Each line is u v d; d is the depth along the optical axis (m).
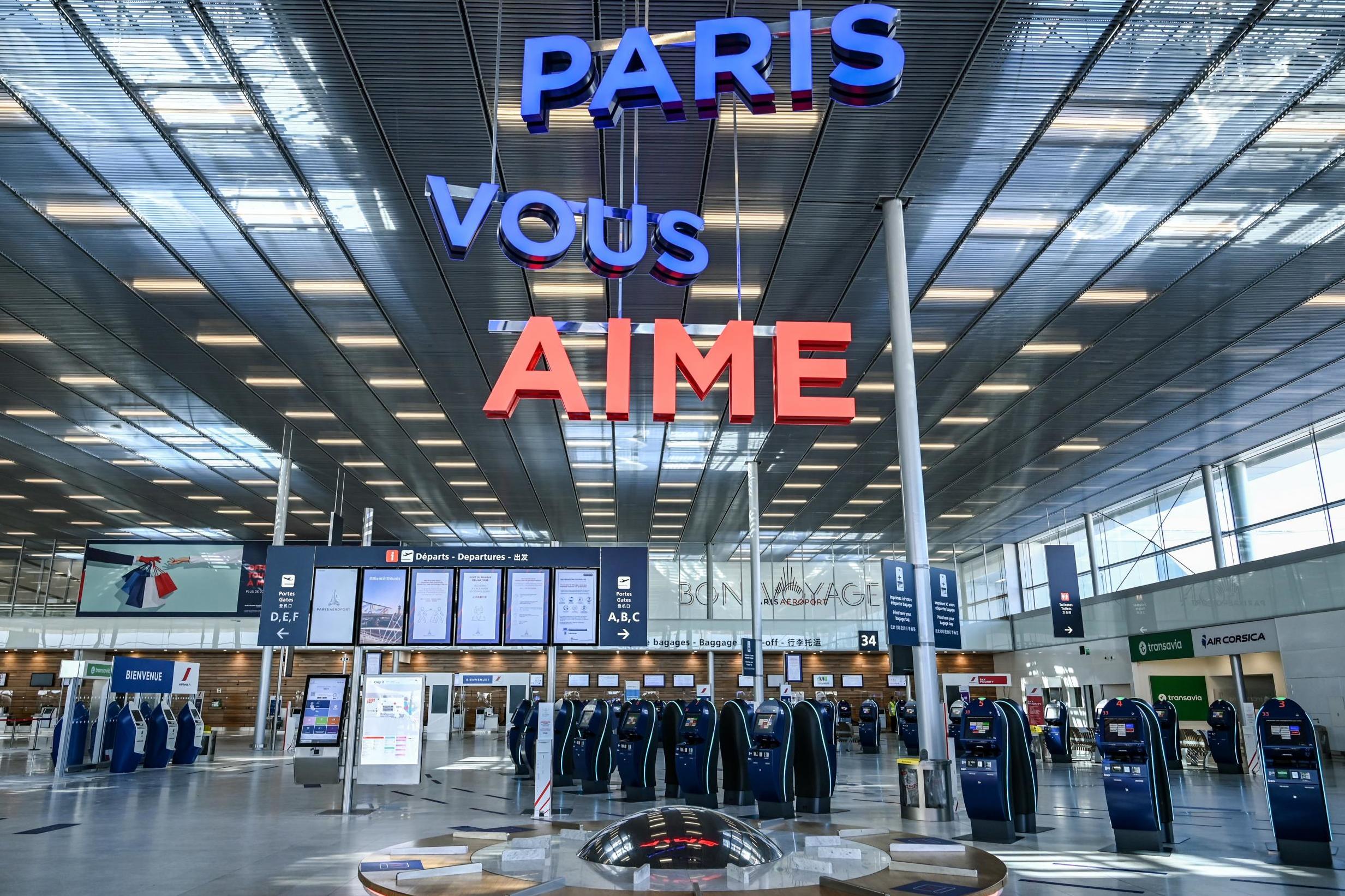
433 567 10.81
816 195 10.48
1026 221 11.09
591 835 3.16
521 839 3.05
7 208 10.58
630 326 8.81
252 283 12.48
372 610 10.61
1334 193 10.41
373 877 2.48
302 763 13.57
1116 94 8.78
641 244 8.35
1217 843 8.11
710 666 30.47
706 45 7.33
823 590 31.05
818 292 12.83
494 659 31.38
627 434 19.48
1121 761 7.92
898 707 26.94
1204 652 20.67
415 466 22.34
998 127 9.29
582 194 10.50
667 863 2.52
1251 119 9.15
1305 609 17.48
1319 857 7.01
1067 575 21.42
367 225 11.01
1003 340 14.52
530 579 10.90
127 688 16.25
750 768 9.85
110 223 10.93
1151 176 10.15
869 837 3.18
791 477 23.27
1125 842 7.77
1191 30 7.93
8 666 29.83
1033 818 8.97
